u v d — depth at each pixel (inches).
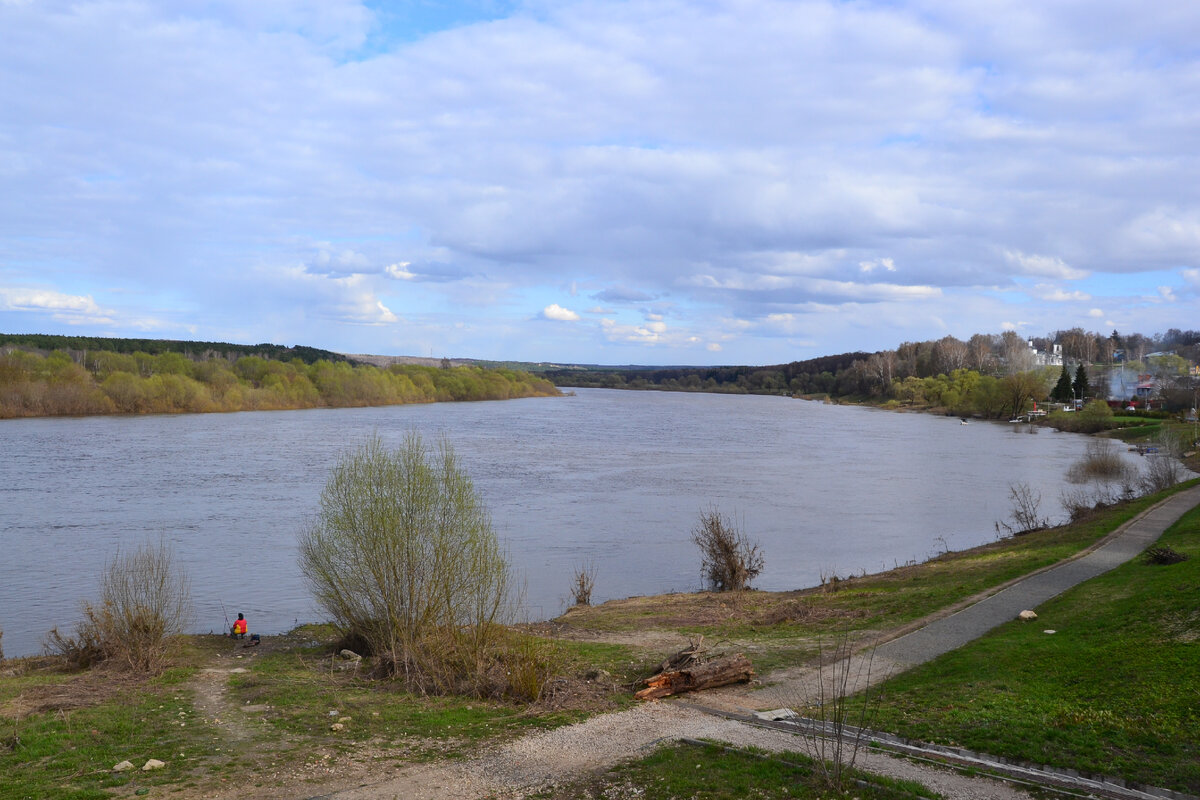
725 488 2492.6
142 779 518.6
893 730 588.7
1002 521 2001.7
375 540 845.2
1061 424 5049.2
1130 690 612.7
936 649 831.1
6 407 4384.8
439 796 492.4
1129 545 1302.9
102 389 4872.0
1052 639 789.9
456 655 797.9
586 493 2348.7
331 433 3860.7
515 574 1476.4
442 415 5526.6
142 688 756.6
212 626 1133.7
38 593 1293.1
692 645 793.6
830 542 1779.0
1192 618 739.4
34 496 2116.1
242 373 6205.7
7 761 552.7
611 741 589.3
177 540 1651.1
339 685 769.6
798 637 957.8
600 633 1038.4
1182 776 479.5
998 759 523.8
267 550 1576.0
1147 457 3080.7
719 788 491.2
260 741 594.2
